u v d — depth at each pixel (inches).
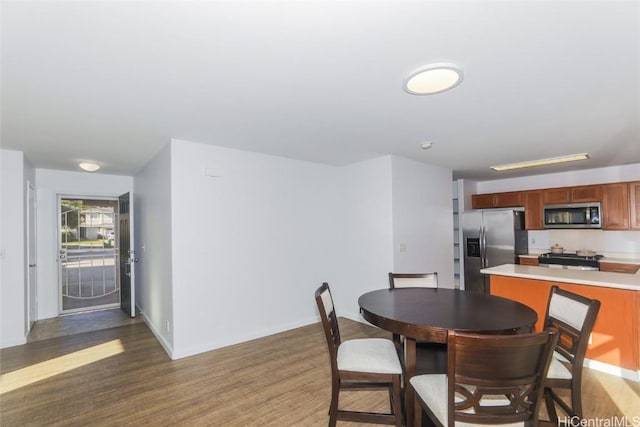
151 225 158.1
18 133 114.4
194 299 128.9
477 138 126.3
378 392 99.3
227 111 94.8
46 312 182.5
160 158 140.0
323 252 177.6
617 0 48.1
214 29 54.9
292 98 85.7
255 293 147.9
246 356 126.1
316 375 110.0
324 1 48.0
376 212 163.0
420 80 73.7
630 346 102.4
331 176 183.0
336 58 65.3
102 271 210.4
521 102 89.6
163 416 86.2
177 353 123.6
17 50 60.5
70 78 72.7
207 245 133.0
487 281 211.2
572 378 66.9
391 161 156.8
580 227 187.0
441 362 84.7
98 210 209.5
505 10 50.6
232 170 141.4
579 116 101.0
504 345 47.4
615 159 165.5
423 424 77.9
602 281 106.0
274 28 54.8
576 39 58.8
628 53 63.6
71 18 51.2
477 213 217.0
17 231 141.3
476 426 55.2
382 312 75.4
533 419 50.6
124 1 47.4
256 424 82.7
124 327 164.2
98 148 137.2
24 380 106.8
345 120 103.8
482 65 68.7
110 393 98.1
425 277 111.9
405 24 54.1
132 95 82.7
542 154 154.4
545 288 120.6
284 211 160.4
